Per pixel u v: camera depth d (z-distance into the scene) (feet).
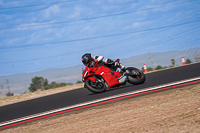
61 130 66.13
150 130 50.29
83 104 100.27
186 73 137.80
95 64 111.55
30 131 73.20
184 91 85.40
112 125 59.77
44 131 69.36
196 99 68.13
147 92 98.32
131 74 116.98
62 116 87.76
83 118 75.97
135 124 56.39
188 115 54.90
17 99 199.52
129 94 100.12
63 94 161.79
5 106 153.79
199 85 91.35
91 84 115.34
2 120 105.70
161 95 87.04
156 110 65.51
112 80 112.37
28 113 109.19
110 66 115.34
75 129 63.87
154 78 144.46
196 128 46.37
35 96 200.03
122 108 78.18
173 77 130.82
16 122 94.12
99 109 84.74
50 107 113.39
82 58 112.47
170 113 59.57
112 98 98.99
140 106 75.46
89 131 58.90
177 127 48.88
